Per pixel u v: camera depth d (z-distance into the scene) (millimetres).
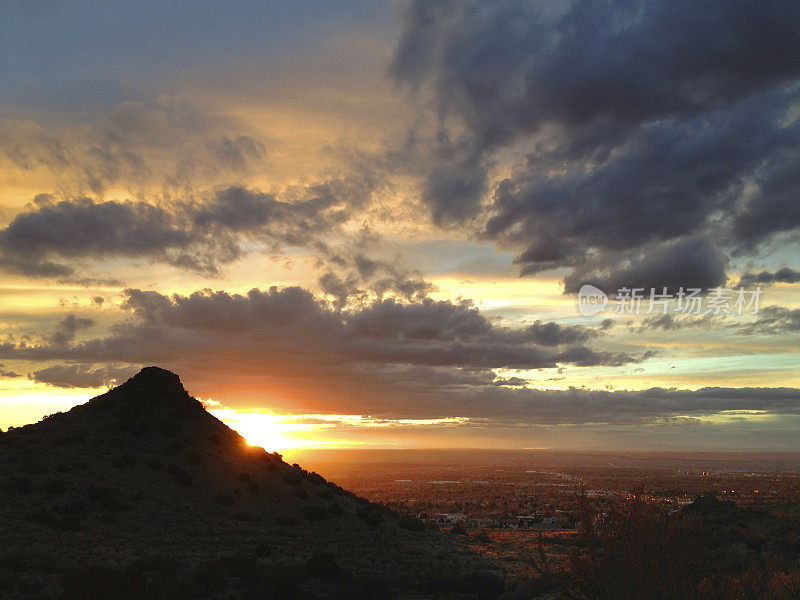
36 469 54781
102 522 48344
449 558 47375
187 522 52188
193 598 29547
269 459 74312
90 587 26844
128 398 73875
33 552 36750
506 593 31734
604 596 15773
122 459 60344
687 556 15820
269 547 42781
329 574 36562
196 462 64812
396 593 34250
